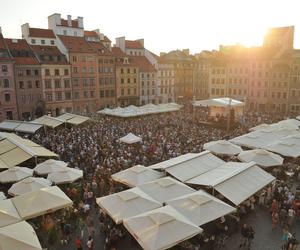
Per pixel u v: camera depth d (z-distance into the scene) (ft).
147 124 172.14
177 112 245.86
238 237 63.10
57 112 245.86
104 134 141.08
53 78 238.68
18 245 44.88
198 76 370.32
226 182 69.46
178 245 56.49
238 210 70.64
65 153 111.65
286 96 270.46
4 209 57.67
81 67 255.09
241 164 83.30
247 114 230.89
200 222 54.85
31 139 140.87
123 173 78.74
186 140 130.31
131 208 58.49
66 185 83.46
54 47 251.39
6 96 215.10
